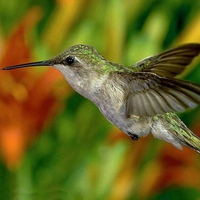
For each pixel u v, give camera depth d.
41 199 2.07
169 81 1.96
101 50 2.08
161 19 2.10
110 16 2.08
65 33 2.08
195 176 2.08
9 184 2.06
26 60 2.05
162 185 2.08
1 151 2.06
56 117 2.07
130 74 1.98
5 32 2.10
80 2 2.08
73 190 2.07
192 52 2.01
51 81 2.05
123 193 2.07
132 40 2.09
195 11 2.12
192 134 2.00
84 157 2.08
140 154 2.07
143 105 1.97
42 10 2.11
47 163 2.08
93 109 2.08
